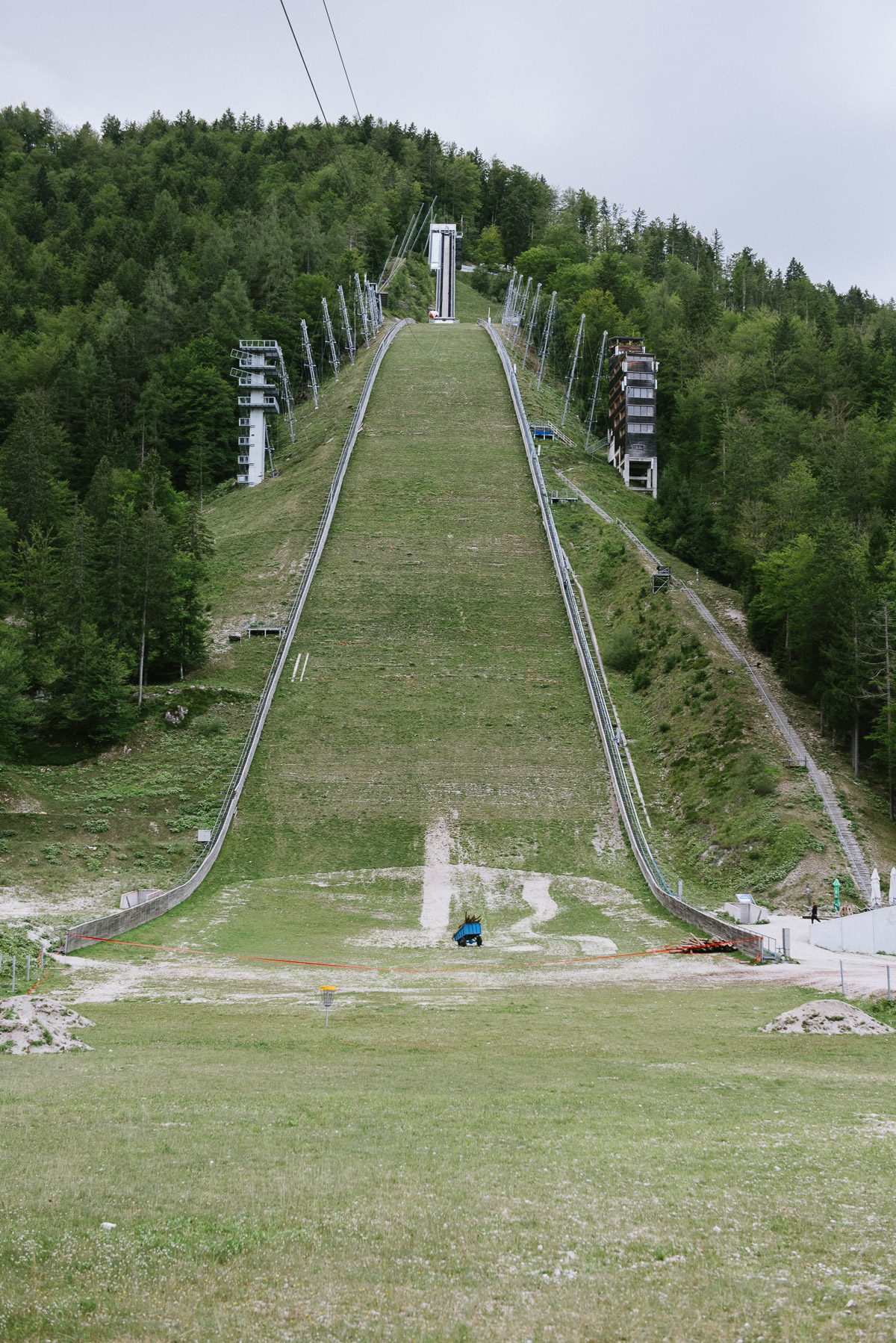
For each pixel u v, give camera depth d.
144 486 130.00
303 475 143.62
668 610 102.88
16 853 68.25
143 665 94.00
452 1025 32.12
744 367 170.00
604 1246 13.98
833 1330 11.75
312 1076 24.31
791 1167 17.14
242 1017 33.47
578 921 59.72
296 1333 11.68
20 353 187.12
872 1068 26.31
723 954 50.56
